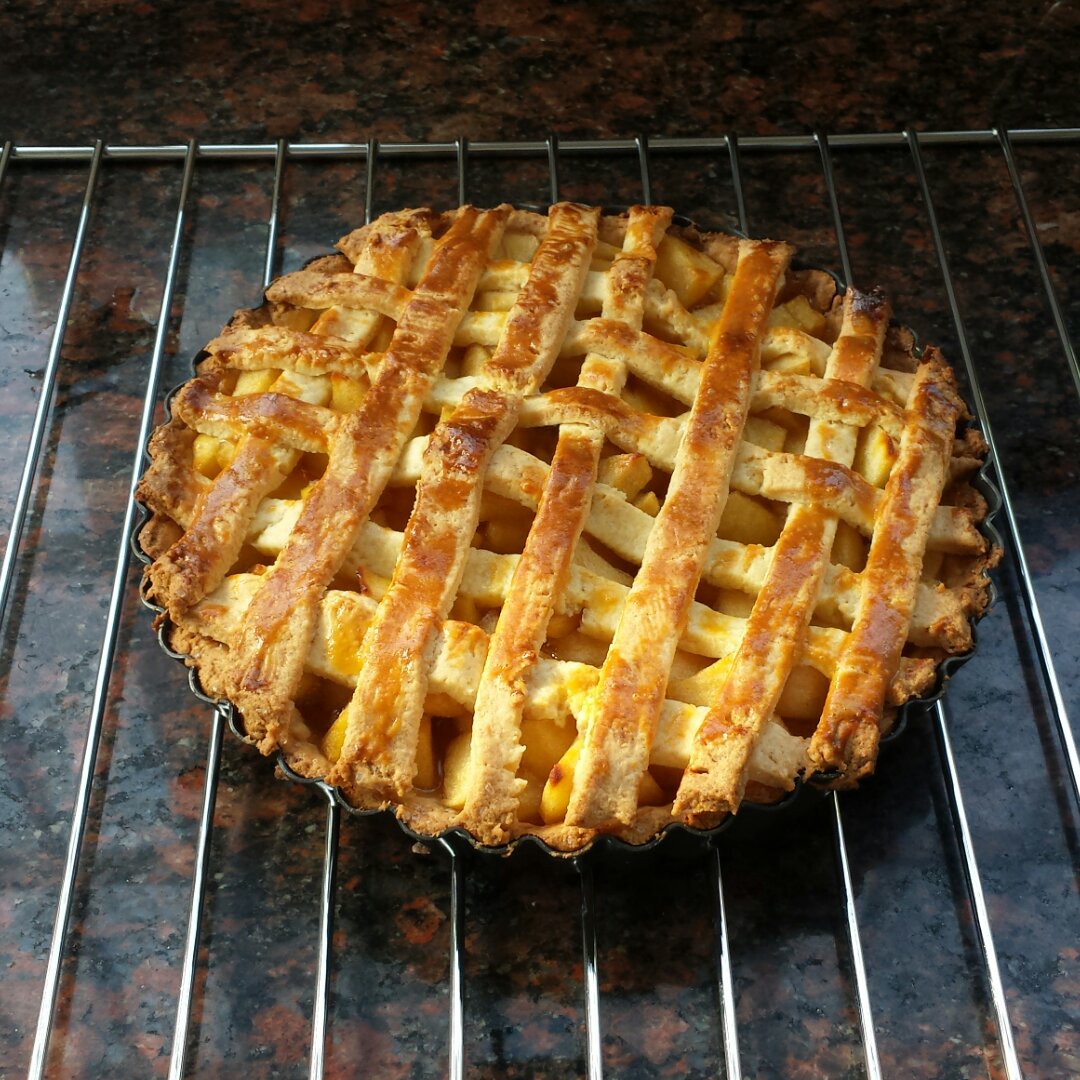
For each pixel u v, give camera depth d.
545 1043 0.61
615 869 0.63
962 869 0.65
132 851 0.65
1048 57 0.91
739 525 0.64
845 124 0.87
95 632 0.70
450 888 0.64
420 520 0.62
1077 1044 0.61
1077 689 0.69
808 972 0.63
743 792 0.59
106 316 0.79
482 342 0.68
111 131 0.86
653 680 0.60
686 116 0.88
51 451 0.75
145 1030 0.61
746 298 0.69
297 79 0.89
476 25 0.92
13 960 0.63
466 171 0.85
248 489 0.64
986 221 0.83
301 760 0.60
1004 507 0.71
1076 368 0.75
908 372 0.70
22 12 0.92
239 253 0.82
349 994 0.62
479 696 0.60
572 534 0.62
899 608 0.62
